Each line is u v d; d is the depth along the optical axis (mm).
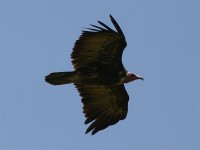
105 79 22562
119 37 21531
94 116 23188
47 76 22031
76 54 21969
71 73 22078
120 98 23344
